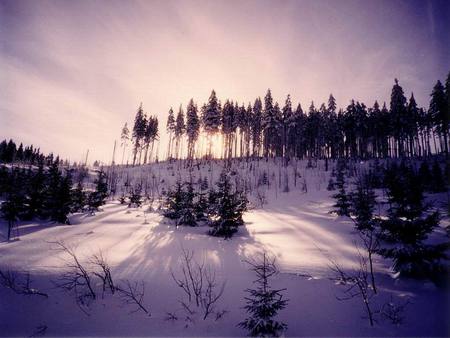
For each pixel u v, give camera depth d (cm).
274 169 6019
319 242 1459
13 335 574
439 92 4278
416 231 809
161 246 1277
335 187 4209
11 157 7581
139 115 7581
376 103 7144
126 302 697
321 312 646
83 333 579
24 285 755
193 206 1980
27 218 1936
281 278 856
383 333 547
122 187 5503
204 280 834
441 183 2809
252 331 538
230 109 7081
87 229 1688
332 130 6353
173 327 598
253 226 2005
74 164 7875
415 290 734
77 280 793
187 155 7300
